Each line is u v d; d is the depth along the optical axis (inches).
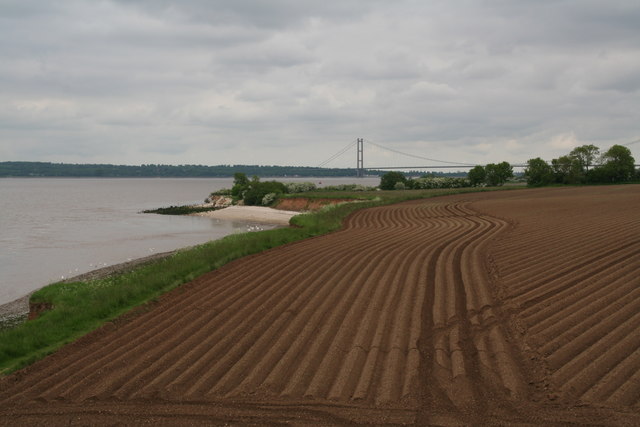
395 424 331.6
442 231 1188.5
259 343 482.6
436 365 413.7
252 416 352.8
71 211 3191.4
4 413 386.6
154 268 877.8
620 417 317.4
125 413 370.3
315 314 555.2
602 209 1440.7
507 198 2294.5
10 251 1503.4
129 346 514.9
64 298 731.4
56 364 486.6
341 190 4101.9
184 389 401.4
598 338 434.0
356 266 791.1
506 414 336.2
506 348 440.8
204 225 2351.1
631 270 636.1
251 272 807.1
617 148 3619.6
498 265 738.8
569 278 633.0
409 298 598.2
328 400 367.2
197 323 563.5
